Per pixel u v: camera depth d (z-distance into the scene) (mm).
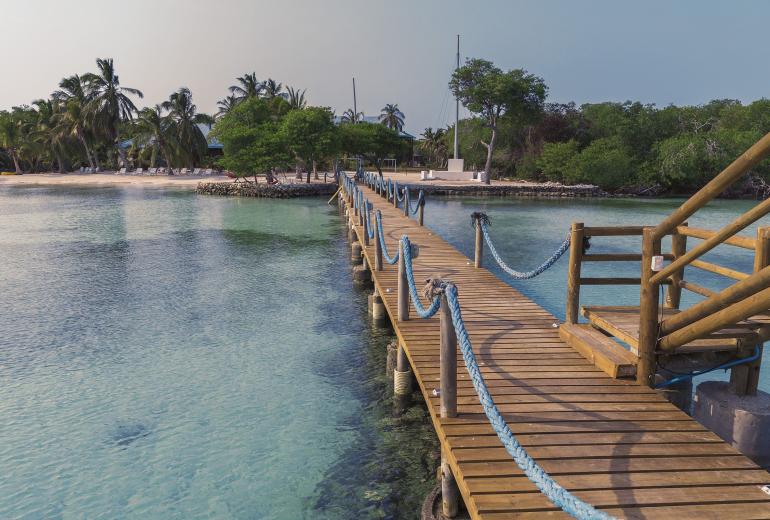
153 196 46250
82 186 58438
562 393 5395
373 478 6152
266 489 5941
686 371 5531
